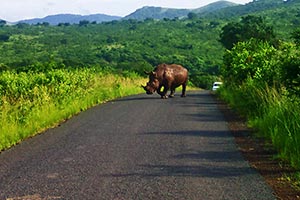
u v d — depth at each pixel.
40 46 158.00
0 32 194.62
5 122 11.16
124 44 152.25
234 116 14.94
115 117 14.66
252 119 12.88
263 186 6.52
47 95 15.23
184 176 7.11
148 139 10.42
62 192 6.31
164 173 7.30
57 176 7.17
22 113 12.41
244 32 53.34
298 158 7.70
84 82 21.12
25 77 16.75
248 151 8.99
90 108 17.88
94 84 24.11
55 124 13.18
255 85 15.49
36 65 24.30
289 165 7.73
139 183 6.71
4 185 6.70
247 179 6.91
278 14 198.25
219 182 6.75
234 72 21.86
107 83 28.05
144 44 153.62
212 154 8.75
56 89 16.53
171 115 15.21
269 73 14.85
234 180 6.86
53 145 9.84
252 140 10.18
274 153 8.71
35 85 15.91
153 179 6.94
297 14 182.25
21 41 173.00
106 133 11.33
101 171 7.46
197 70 102.00
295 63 10.15
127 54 125.75
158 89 24.62
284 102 11.26
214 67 97.50
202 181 6.82
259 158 8.34
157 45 149.00
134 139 10.43
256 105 13.87
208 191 6.29
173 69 25.02
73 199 5.99
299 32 10.29
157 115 15.20
